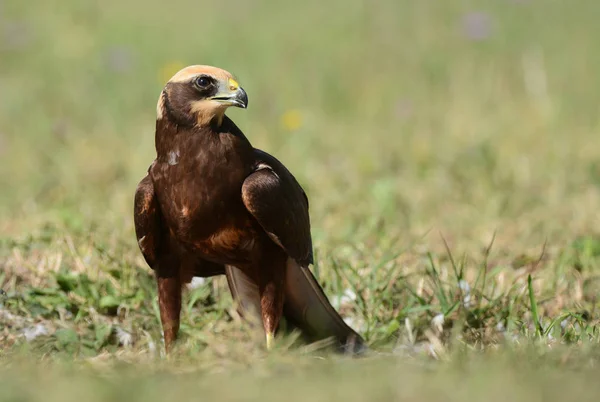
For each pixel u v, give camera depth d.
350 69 23.61
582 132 18.92
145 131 19.42
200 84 9.29
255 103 21.09
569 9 26.14
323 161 17.39
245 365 8.42
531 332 9.70
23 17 27.31
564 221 13.95
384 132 19.31
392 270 10.83
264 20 27.11
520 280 11.52
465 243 13.12
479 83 22.03
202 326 10.34
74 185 16.06
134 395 6.83
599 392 6.65
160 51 24.69
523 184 15.80
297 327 10.08
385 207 14.41
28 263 11.68
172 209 9.45
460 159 17.06
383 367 7.82
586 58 23.30
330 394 6.77
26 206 14.91
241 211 9.45
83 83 22.81
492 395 6.59
